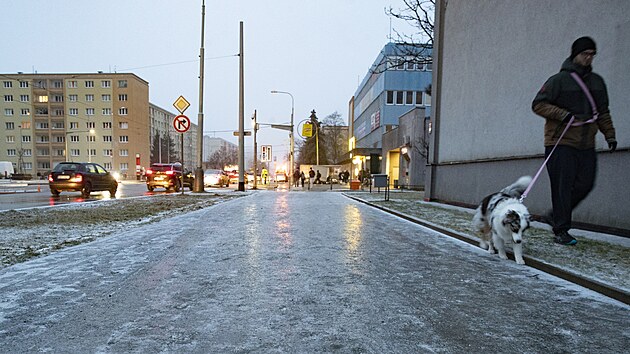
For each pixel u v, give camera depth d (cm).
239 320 284
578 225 704
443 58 1369
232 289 356
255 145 3067
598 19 682
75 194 1830
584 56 499
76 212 941
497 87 1011
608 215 643
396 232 700
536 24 859
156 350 236
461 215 924
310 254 506
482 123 1085
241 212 1020
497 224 474
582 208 696
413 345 246
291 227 746
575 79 502
